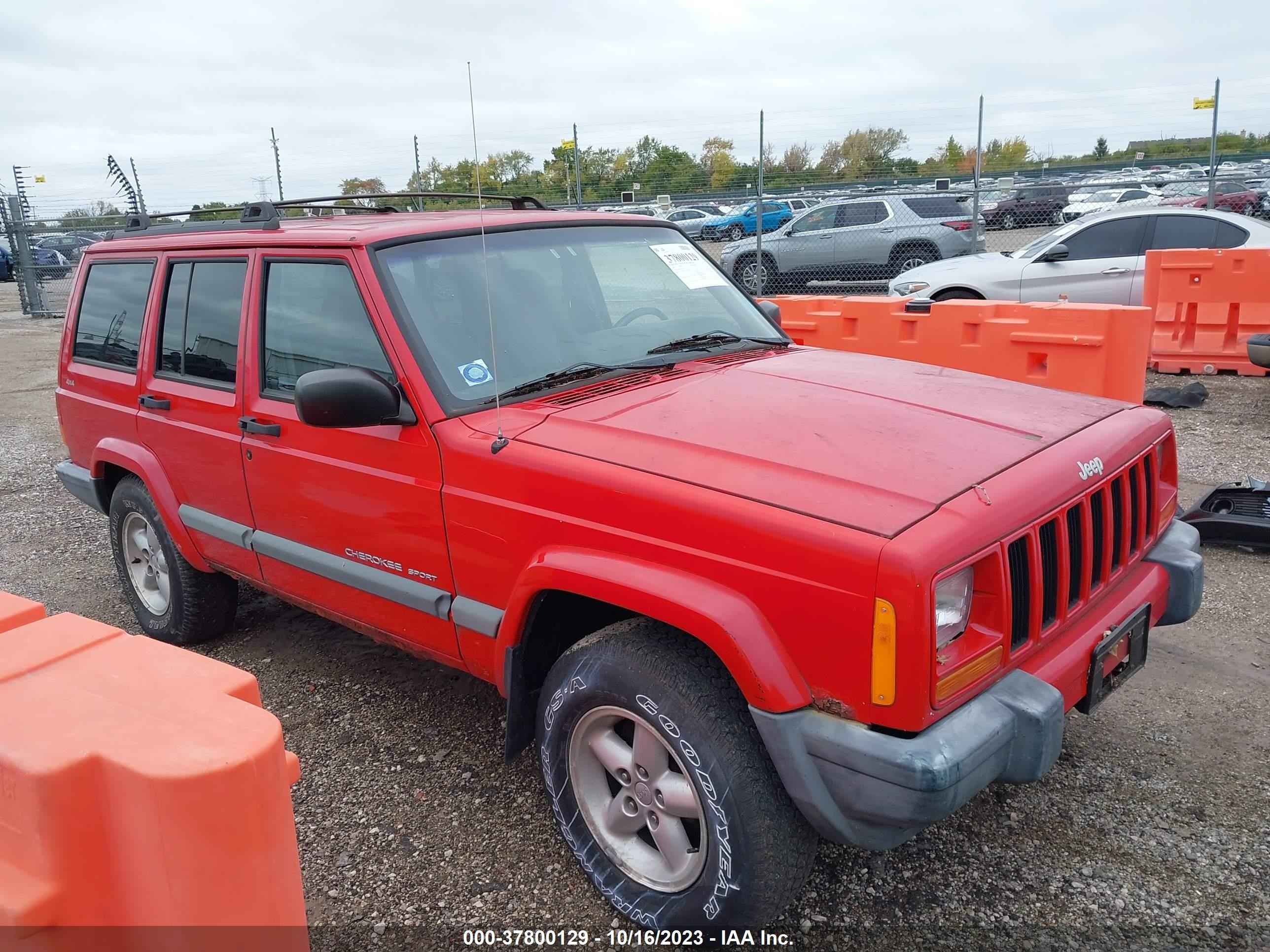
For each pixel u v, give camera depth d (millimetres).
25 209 21328
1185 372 10172
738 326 3873
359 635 4691
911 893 2750
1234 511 5262
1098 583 2705
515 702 2848
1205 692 3758
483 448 2791
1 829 1404
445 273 3266
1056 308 6746
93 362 4660
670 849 2535
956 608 2189
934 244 15086
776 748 2203
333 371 2844
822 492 2283
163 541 4355
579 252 3654
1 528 6816
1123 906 2660
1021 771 2260
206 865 1312
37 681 1537
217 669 1576
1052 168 24656
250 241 3652
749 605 2250
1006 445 2600
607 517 2502
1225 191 21312
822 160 20109
